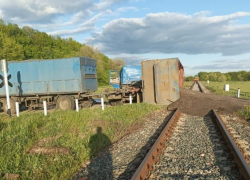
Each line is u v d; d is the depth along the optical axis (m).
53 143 7.87
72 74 15.73
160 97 16.73
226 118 11.43
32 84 16.44
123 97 17.75
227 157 5.59
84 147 7.29
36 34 78.81
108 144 7.88
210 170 4.91
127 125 10.26
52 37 86.31
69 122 10.16
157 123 10.52
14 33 70.94
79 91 15.69
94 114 11.68
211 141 7.11
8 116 13.48
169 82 16.56
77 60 15.63
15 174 5.48
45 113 12.59
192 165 5.25
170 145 6.77
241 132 8.26
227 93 29.17
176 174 4.80
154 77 17.05
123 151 6.85
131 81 20.39
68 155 6.76
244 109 12.73
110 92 17.14
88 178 5.17
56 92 16.09
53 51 73.88
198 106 14.46
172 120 9.93
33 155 6.67
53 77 16.06
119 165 5.76
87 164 6.14
